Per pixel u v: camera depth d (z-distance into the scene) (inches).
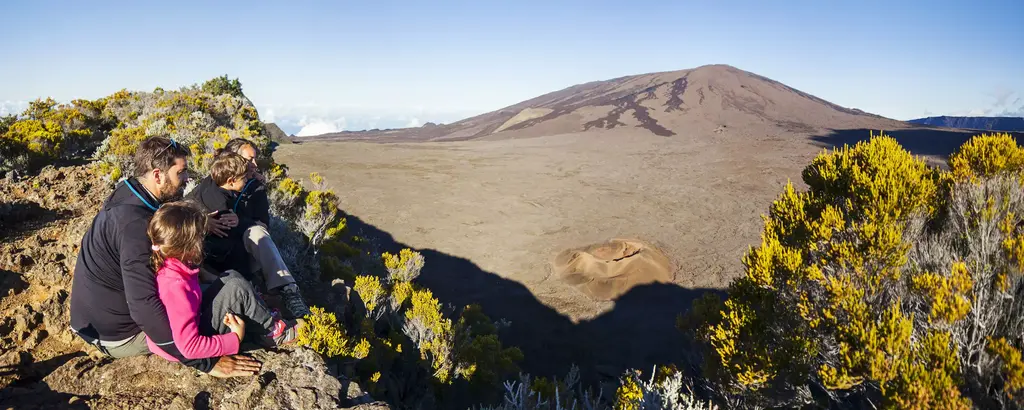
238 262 155.5
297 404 115.6
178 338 110.1
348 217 1456.7
